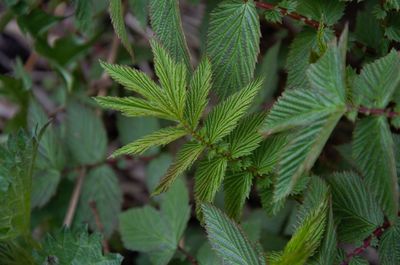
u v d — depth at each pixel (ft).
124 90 2.97
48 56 2.89
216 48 1.97
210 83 1.94
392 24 2.10
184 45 1.95
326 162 2.36
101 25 3.05
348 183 1.97
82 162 2.77
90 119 2.78
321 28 1.93
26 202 2.24
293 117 1.72
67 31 3.25
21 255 2.27
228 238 1.84
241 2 1.95
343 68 1.69
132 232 2.42
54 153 2.72
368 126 1.73
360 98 1.72
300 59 2.11
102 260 2.15
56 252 2.16
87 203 2.74
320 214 1.80
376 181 1.74
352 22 2.57
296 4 2.01
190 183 2.88
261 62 2.77
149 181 2.77
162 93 1.83
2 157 2.20
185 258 2.37
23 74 2.86
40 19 2.73
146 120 2.74
